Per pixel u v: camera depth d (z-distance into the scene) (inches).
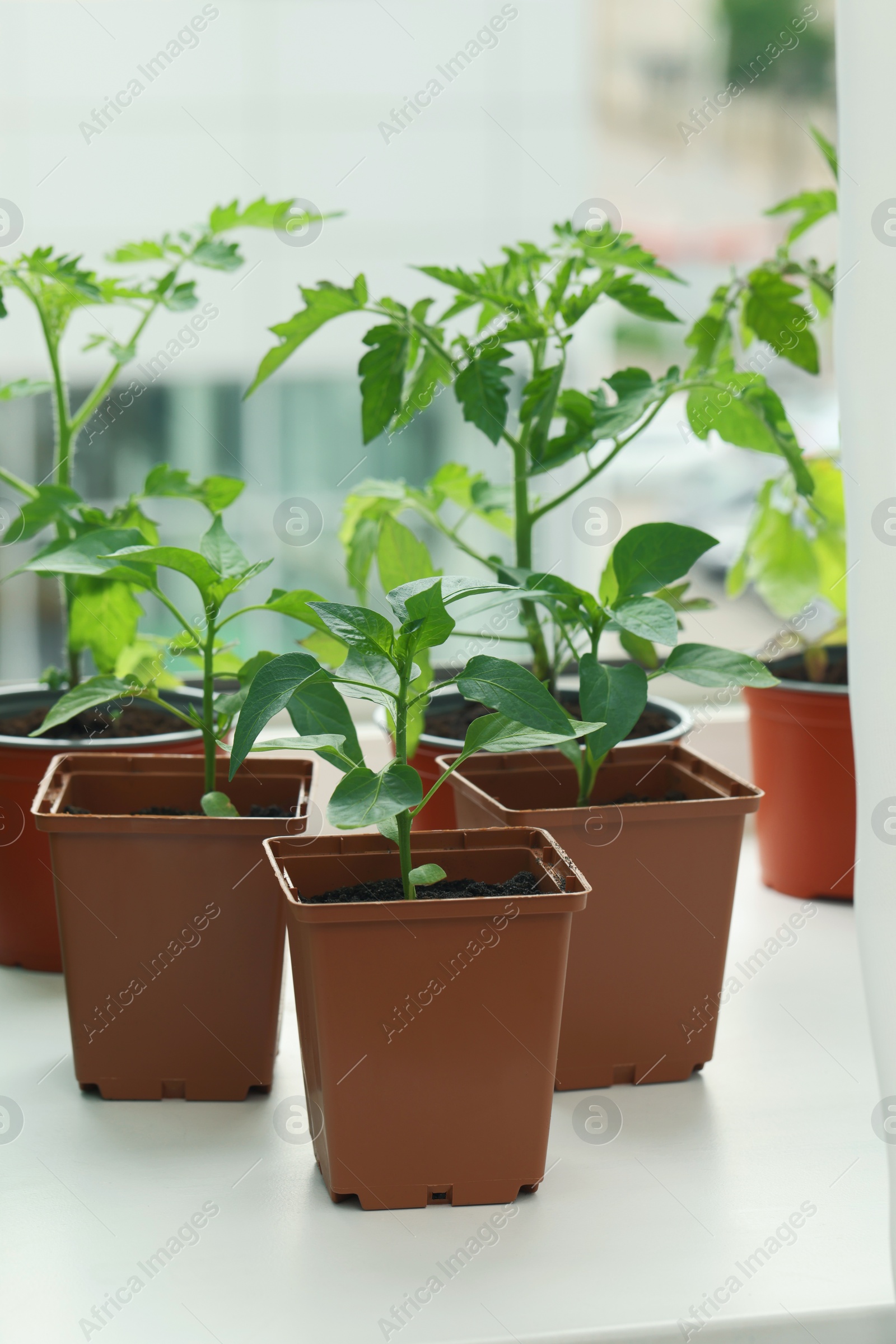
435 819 48.1
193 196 56.9
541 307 47.7
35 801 36.0
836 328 29.2
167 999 36.6
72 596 48.0
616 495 65.8
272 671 29.5
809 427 64.4
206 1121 36.4
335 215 47.0
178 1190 32.6
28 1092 37.8
